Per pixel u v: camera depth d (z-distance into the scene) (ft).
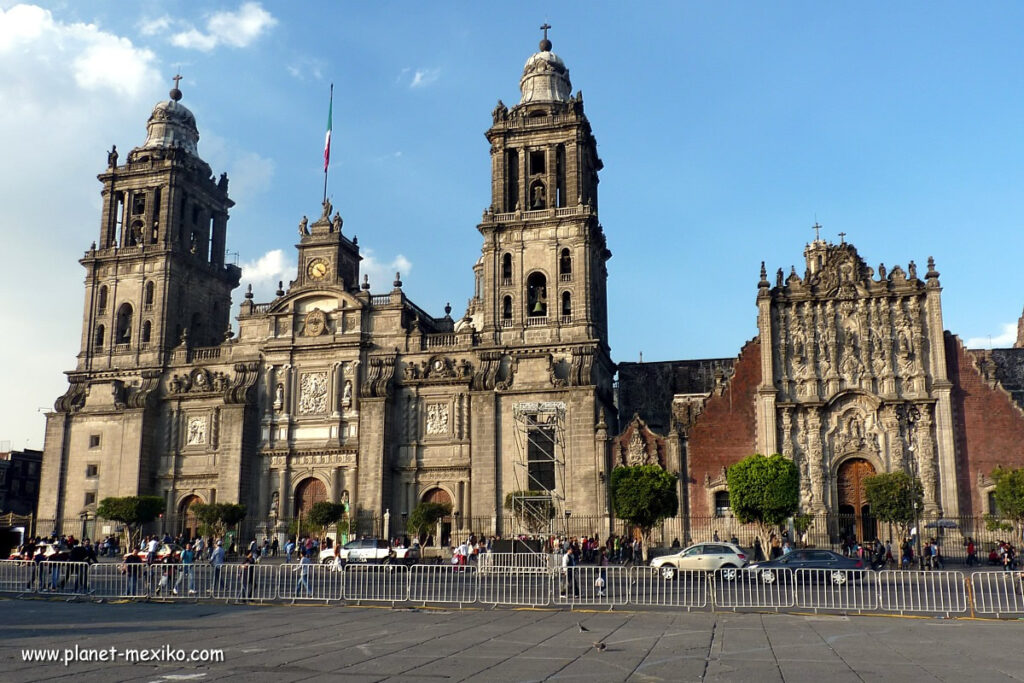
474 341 287.89
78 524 301.84
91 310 323.78
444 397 285.23
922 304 248.32
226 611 116.16
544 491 256.73
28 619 106.52
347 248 313.53
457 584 140.46
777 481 214.48
